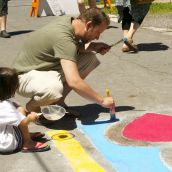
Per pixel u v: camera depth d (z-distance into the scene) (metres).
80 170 3.59
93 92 4.32
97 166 3.65
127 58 7.43
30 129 4.46
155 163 3.69
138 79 6.17
